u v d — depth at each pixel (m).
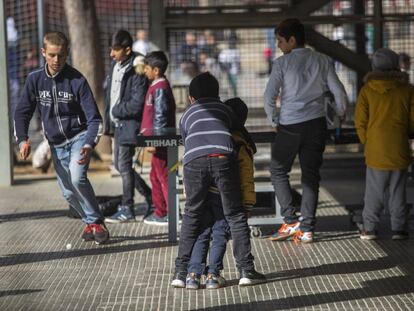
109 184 26.30
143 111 19.86
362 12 27.39
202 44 31.84
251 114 28.89
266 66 32.72
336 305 13.57
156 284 14.95
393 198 17.84
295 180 25.83
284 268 15.94
